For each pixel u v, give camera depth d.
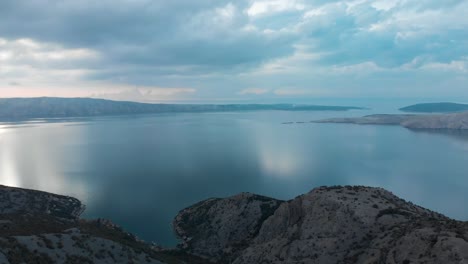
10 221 70.31
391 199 84.69
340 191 84.75
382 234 66.69
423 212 81.31
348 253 67.62
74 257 58.62
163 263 75.00
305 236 75.31
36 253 54.47
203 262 93.38
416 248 55.56
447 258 50.31
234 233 105.69
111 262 63.81
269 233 90.50
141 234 122.88
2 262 47.53
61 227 76.00
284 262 72.56
